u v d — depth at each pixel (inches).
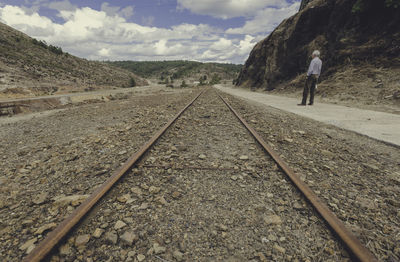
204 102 411.2
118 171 100.6
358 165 119.9
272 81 789.9
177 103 398.6
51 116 319.3
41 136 195.0
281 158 124.8
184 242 64.7
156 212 78.1
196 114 271.0
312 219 73.6
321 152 138.6
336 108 301.9
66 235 64.7
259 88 892.0
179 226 71.2
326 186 96.0
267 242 64.9
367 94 334.6
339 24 517.7
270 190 92.6
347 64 433.7
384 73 350.9
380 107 286.0
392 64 353.1
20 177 110.8
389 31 390.9
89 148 152.6
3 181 107.1
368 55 403.2
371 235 66.7
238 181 100.7
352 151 140.7
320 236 66.4
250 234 68.1
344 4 512.1
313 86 335.3
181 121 224.2
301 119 239.3
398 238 65.5
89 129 216.1
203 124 215.2
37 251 56.1
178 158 127.3
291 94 554.6
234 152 137.3
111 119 264.8
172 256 59.8
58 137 190.9
